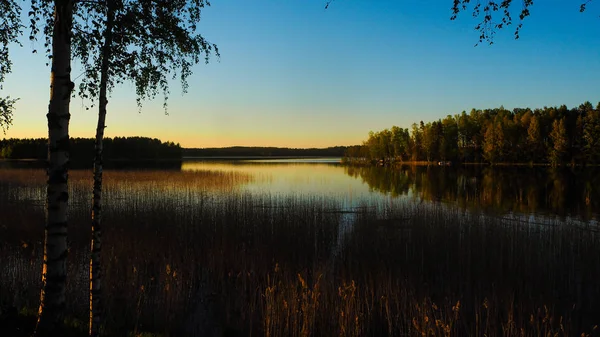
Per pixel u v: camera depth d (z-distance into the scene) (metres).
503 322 6.56
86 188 20.45
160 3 4.82
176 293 7.45
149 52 5.06
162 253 9.56
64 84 4.26
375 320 6.72
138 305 6.63
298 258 9.77
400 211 14.88
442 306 6.99
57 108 4.25
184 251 9.87
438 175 43.69
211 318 6.79
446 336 5.54
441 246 9.77
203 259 9.59
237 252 9.63
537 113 66.81
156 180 26.89
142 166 52.78
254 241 10.56
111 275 8.07
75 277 7.65
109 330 5.62
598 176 37.97
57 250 4.33
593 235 10.67
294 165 75.62
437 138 73.50
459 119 76.81
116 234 10.80
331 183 32.78
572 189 26.55
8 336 4.51
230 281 8.52
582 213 16.61
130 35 4.76
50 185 4.31
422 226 11.62
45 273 4.33
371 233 11.38
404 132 83.94
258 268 8.97
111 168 44.56
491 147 63.38
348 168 63.75
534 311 6.63
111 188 21.08
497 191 25.58
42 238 11.52
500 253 8.75
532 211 17.25
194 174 32.16
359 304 6.60
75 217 13.26
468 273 8.00
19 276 7.77
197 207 15.23
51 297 4.30
